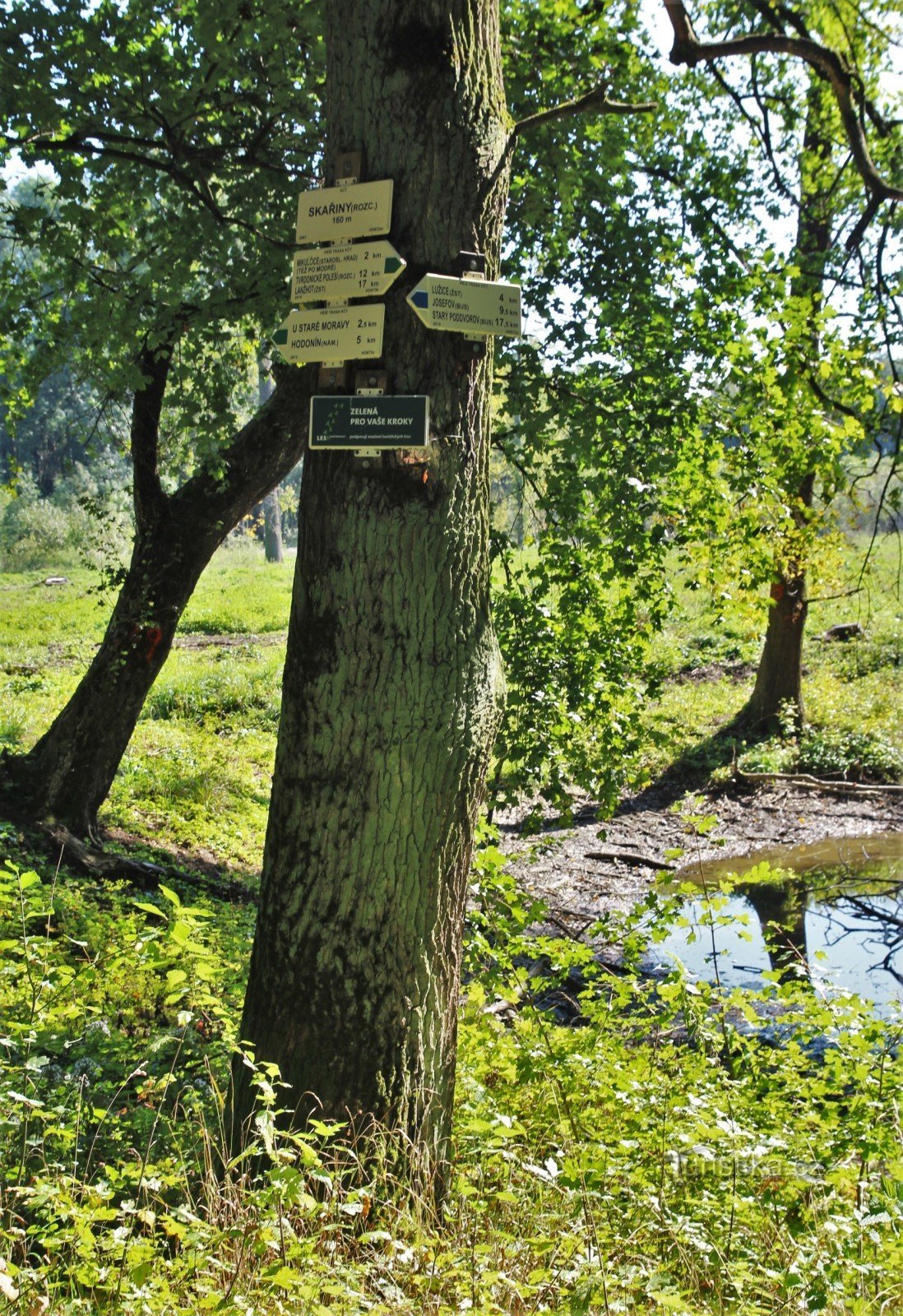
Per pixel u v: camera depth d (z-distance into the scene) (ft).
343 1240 11.30
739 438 27.78
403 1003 13.33
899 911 41.16
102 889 32.01
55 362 31.73
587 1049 16.48
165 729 59.00
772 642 62.03
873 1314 11.23
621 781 29.17
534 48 26.94
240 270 29.27
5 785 36.32
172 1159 12.60
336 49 13.39
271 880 13.70
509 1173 13.62
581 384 29.01
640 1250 11.96
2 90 27.68
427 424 12.90
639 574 29.84
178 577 37.24
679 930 37.86
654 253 29.40
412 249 13.06
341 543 13.12
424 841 13.28
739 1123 14.79
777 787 56.59
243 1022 13.98
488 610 14.05
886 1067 15.56
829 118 32.27
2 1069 13.05
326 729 13.20
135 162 30.07
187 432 37.50
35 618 87.71
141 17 28.30
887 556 77.87
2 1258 9.66
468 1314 9.87
